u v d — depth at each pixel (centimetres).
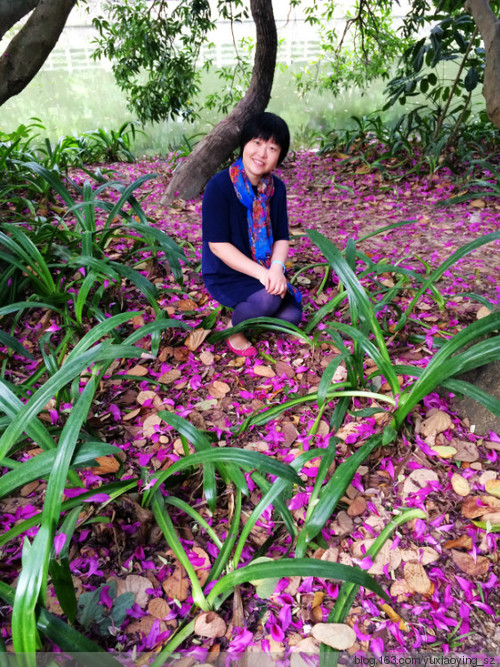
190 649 89
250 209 161
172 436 141
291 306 180
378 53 552
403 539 109
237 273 175
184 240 276
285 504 111
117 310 203
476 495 118
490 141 415
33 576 74
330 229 300
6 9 199
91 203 203
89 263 170
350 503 118
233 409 153
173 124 626
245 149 149
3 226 185
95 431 142
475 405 139
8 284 194
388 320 189
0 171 307
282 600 97
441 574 102
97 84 719
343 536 111
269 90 382
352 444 134
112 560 106
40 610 77
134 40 414
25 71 229
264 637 92
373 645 89
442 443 133
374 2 512
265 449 135
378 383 155
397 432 130
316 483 111
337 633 87
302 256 259
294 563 86
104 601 95
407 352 169
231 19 403
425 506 116
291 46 730
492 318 112
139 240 226
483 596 97
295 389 158
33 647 72
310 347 174
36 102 664
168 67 434
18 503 121
